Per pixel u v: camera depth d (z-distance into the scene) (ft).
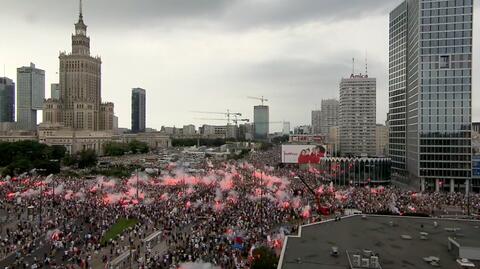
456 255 221.46
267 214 450.71
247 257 320.70
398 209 476.95
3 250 350.64
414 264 207.72
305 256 220.23
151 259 319.68
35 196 565.12
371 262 200.03
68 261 327.47
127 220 449.89
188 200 530.68
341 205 510.58
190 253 329.72
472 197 582.76
